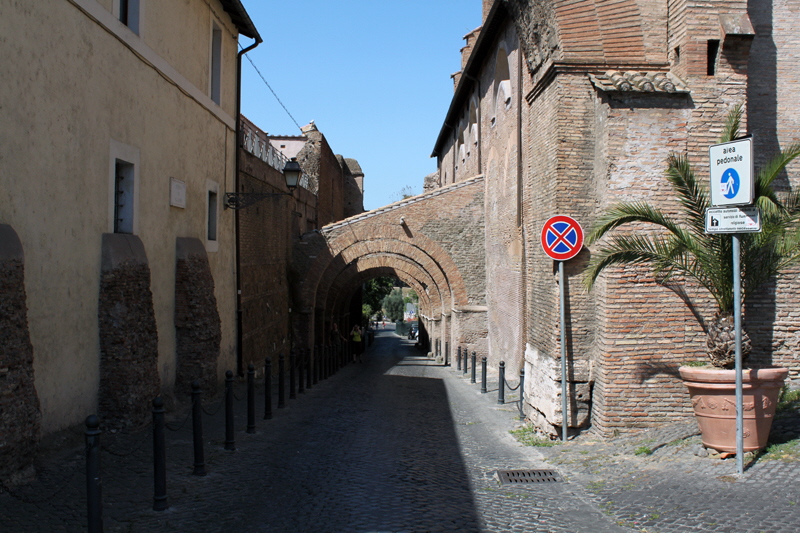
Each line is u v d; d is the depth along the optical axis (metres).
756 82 9.73
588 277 7.82
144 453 8.12
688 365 7.59
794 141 9.72
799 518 5.03
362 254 25.06
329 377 21.67
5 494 5.92
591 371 9.34
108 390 8.64
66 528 5.36
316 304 25.39
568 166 9.45
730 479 6.13
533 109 10.91
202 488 6.84
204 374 11.89
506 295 19.08
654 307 8.73
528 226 11.24
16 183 6.73
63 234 7.69
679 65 8.95
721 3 8.69
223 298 14.46
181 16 11.74
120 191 9.63
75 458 7.30
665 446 7.70
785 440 7.05
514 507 6.21
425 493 6.77
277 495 6.62
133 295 9.14
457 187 24.92
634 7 9.30
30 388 6.40
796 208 7.29
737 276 6.38
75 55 7.89
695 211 7.64
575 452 8.41
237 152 15.50
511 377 18.03
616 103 8.78
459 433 10.55
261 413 12.30
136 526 5.56
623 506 5.93
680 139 8.74
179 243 11.67
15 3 6.66
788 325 9.52
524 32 10.69
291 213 24.08
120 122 9.20
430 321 34.50
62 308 7.68
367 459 8.45
